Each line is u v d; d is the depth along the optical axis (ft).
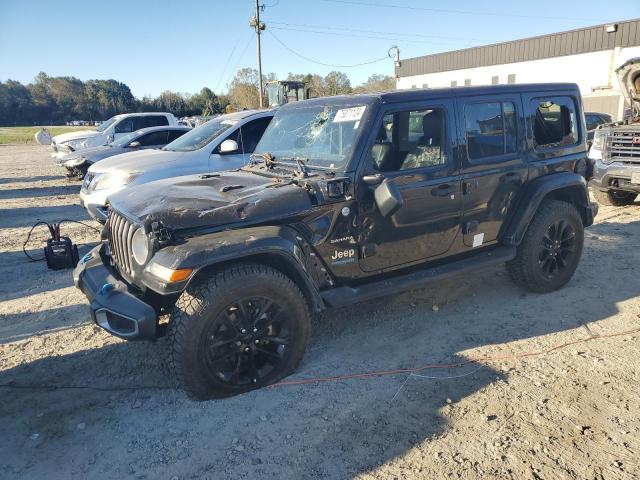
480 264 14.69
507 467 8.93
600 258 20.30
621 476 8.66
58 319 15.84
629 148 27.43
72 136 52.60
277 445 9.64
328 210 11.93
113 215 12.84
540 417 10.27
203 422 10.36
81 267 13.17
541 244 16.16
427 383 11.63
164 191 12.34
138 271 10.94
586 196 17.28
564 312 15.31
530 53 113.29
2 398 11.42
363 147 12.26
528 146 15.66
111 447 9.71
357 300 12.47
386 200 11.62
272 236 10.86
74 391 11.66
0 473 9.07
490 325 14.60
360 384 11.64
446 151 13.71
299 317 11.55
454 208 14.01
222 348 10.93
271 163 14.07
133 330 10.54
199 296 10.39
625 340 13.43
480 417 10.32
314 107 14.14
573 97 16.98
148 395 11.41
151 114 55.06
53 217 32.91
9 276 20.25
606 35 99.45
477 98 14.37
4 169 66.28
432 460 9.14
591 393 11.04
